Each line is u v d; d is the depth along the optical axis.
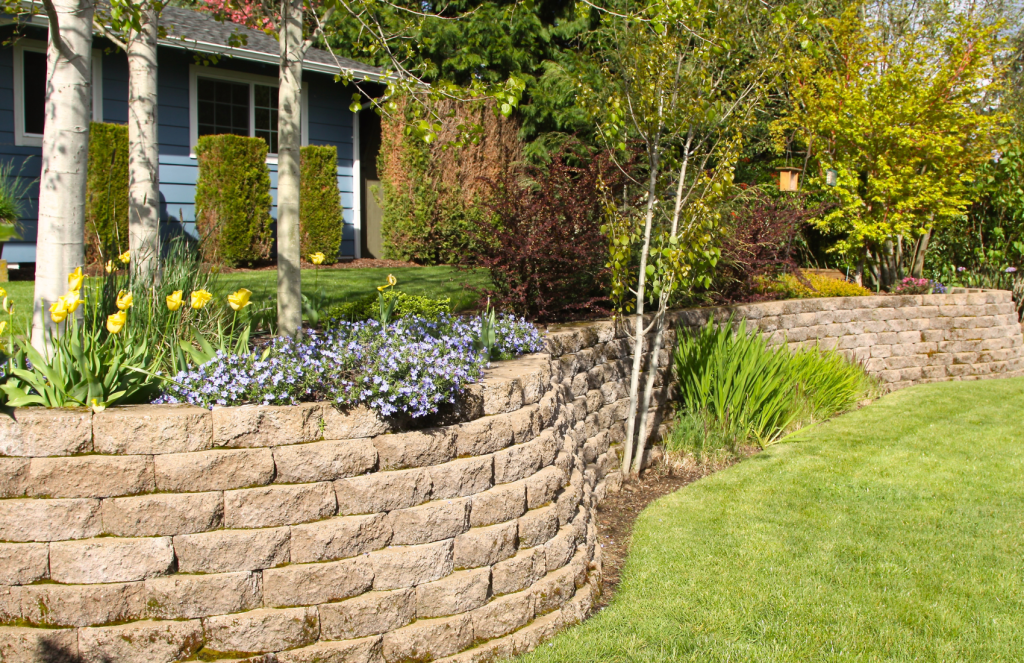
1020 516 5.11
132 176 5.14
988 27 10.52
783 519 5.07
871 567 4.28
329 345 3.79
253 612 2.99
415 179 12.92
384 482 3.20
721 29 5.30
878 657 3.34
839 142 11.12
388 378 3.24
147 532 2.92
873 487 5.72
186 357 4.05
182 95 11.52
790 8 5.43
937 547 4.58
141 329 4.13
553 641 3.47
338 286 8.91
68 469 2.87
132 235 5.15
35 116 10.50
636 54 5.46
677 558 4.44
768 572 4.23
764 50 5.54
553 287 6.27
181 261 4.95
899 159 10.85
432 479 3.32
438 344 3.80
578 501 4.25
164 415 2.94
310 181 11.78
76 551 2.87
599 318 6.66
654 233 6.51
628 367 6.54
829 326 9.52
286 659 3.00
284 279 4.35
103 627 2.88
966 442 7.02
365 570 3.14
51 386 3.09
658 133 5.66
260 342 5.16
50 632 2.85
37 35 10.15
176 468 2.94
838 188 10.88
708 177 5.77
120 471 2.90
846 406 8.48
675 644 3.42
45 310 3.64
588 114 5.91
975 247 13.27
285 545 3.04
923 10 12.68
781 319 8.91
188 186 11.66
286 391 3.15
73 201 3.68
